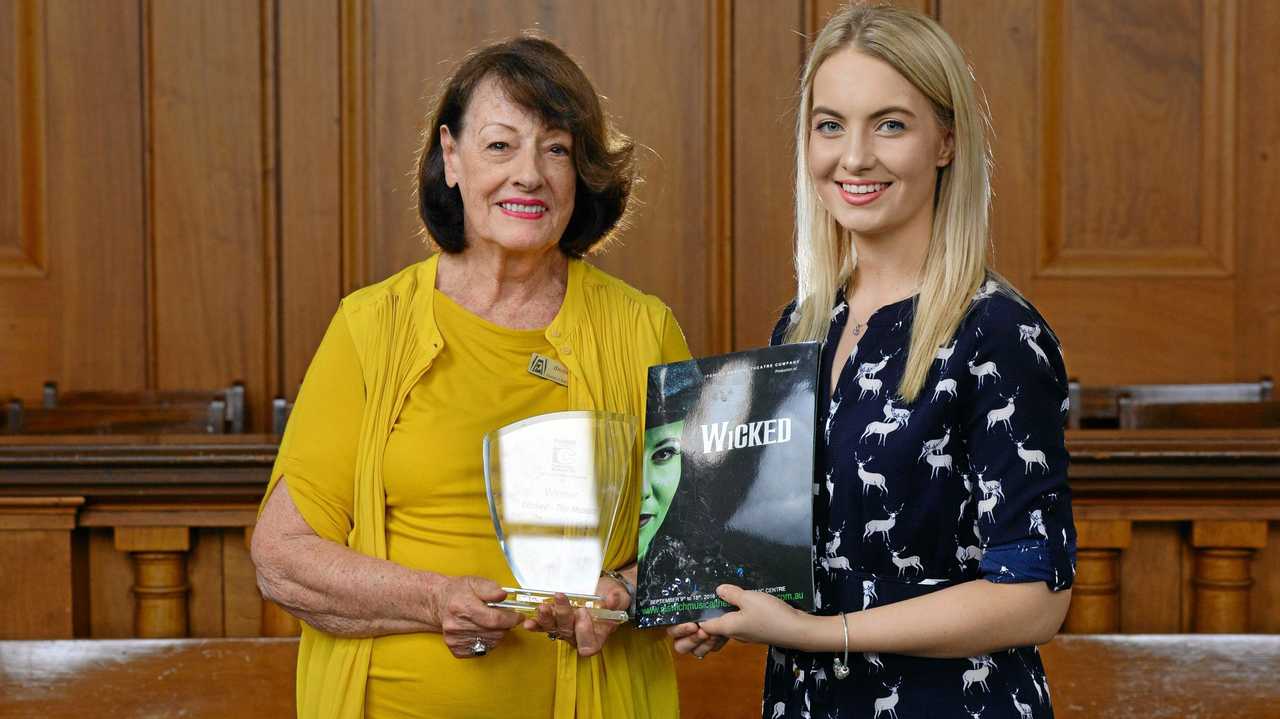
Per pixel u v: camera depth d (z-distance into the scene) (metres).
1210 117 4.47
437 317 1.52
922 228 1.36
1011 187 4.48
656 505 1.37
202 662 1.99
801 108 1.43
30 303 4.41
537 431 1.41
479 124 1.46
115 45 4.38
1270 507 2.44
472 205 1.48
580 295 1.56
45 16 4.37
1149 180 4.48
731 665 1.99
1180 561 2.51
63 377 4.43
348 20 4.40
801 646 1.27
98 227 4.41
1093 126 4.47
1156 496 2.47
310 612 1.45
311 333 4.46
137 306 4.44
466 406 1.48
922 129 1.31
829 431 1.34
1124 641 2.02
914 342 1.29
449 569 1.45
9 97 4.38
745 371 1.36
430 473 1.46
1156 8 4.46
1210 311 4.50
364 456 1.46
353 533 1.46
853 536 1.31
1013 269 4.50
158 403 4.17
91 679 1.94
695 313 4.49
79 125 4.39
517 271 1.52
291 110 4.42
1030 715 1.29
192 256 4.43
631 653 1.51
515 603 1.37
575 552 1.40
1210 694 1.87
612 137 1.57
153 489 2.41
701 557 1.34
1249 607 2.49
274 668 1.98
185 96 4.39
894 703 1.30
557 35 4.43
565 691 1.46
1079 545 2.47
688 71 4.45
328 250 4.45
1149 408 3.20
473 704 1.44
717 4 4.43
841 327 1.40
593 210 1.57
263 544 1.47
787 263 4.47
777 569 1.30
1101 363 4.51
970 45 4.46
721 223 4.46
